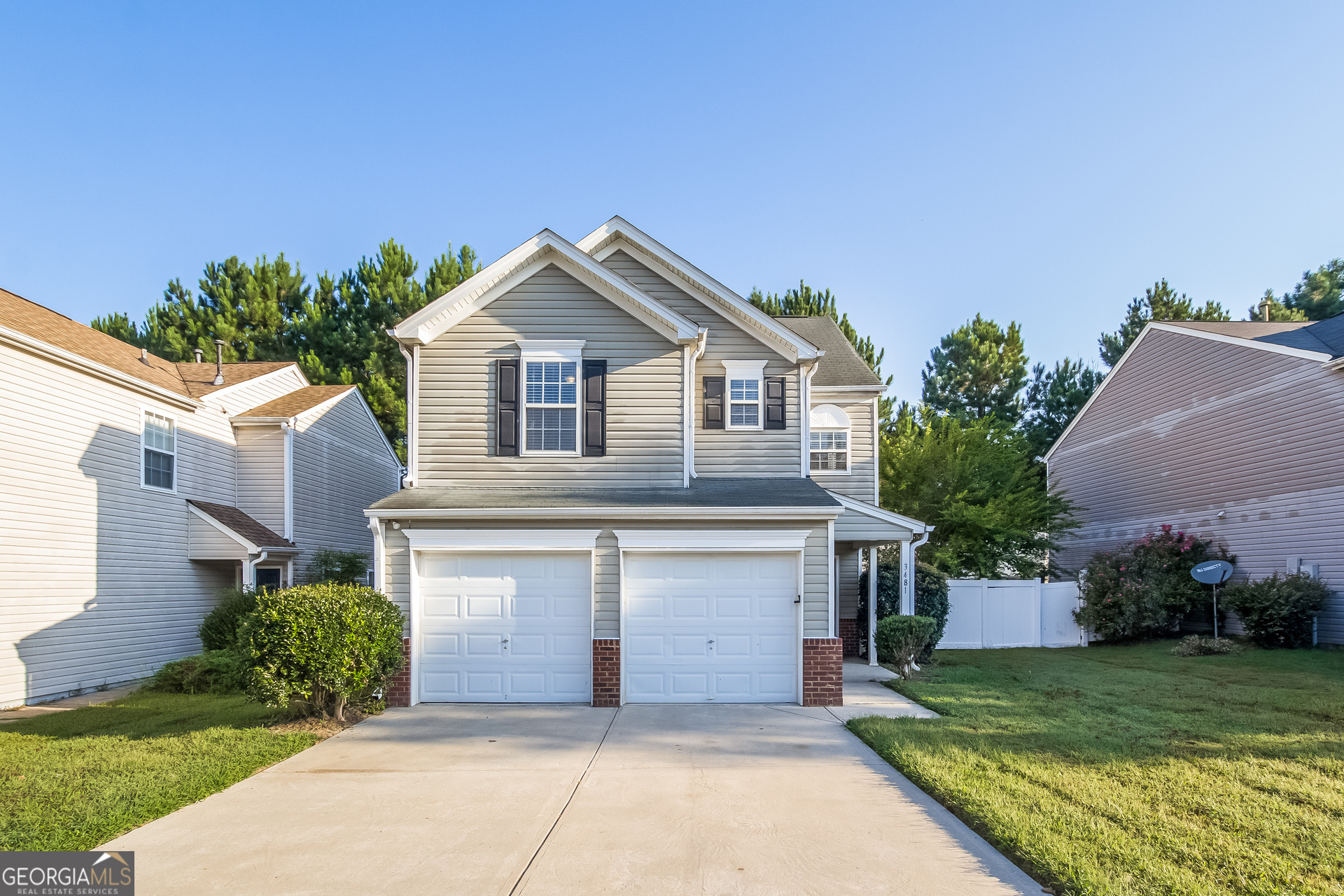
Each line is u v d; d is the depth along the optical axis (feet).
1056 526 78.48
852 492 63.10
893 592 57.21
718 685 38.37
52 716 37.09
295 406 65.98
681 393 43.39
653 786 24.56
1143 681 44.01
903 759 26.53
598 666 37.73
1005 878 17.56
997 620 65.82
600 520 38.70
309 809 22.62
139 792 23.70
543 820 21.49
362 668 33.50
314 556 66.13
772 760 27.61
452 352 43.29
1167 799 22.20
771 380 52.11
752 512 37.70
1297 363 60.34
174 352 100.78
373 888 17.24
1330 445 57.26
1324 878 17.10
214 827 21.13
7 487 39.96
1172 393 75.20
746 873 17.88
